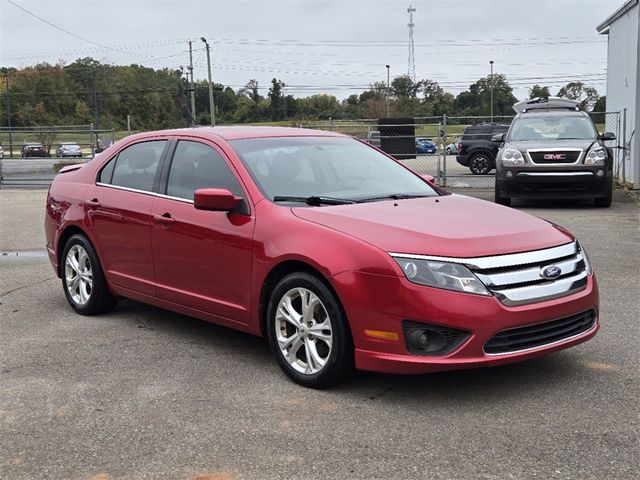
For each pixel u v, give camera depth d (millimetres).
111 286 5973
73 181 6441
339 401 4133
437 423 3783
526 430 3666
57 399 4289
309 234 4316
